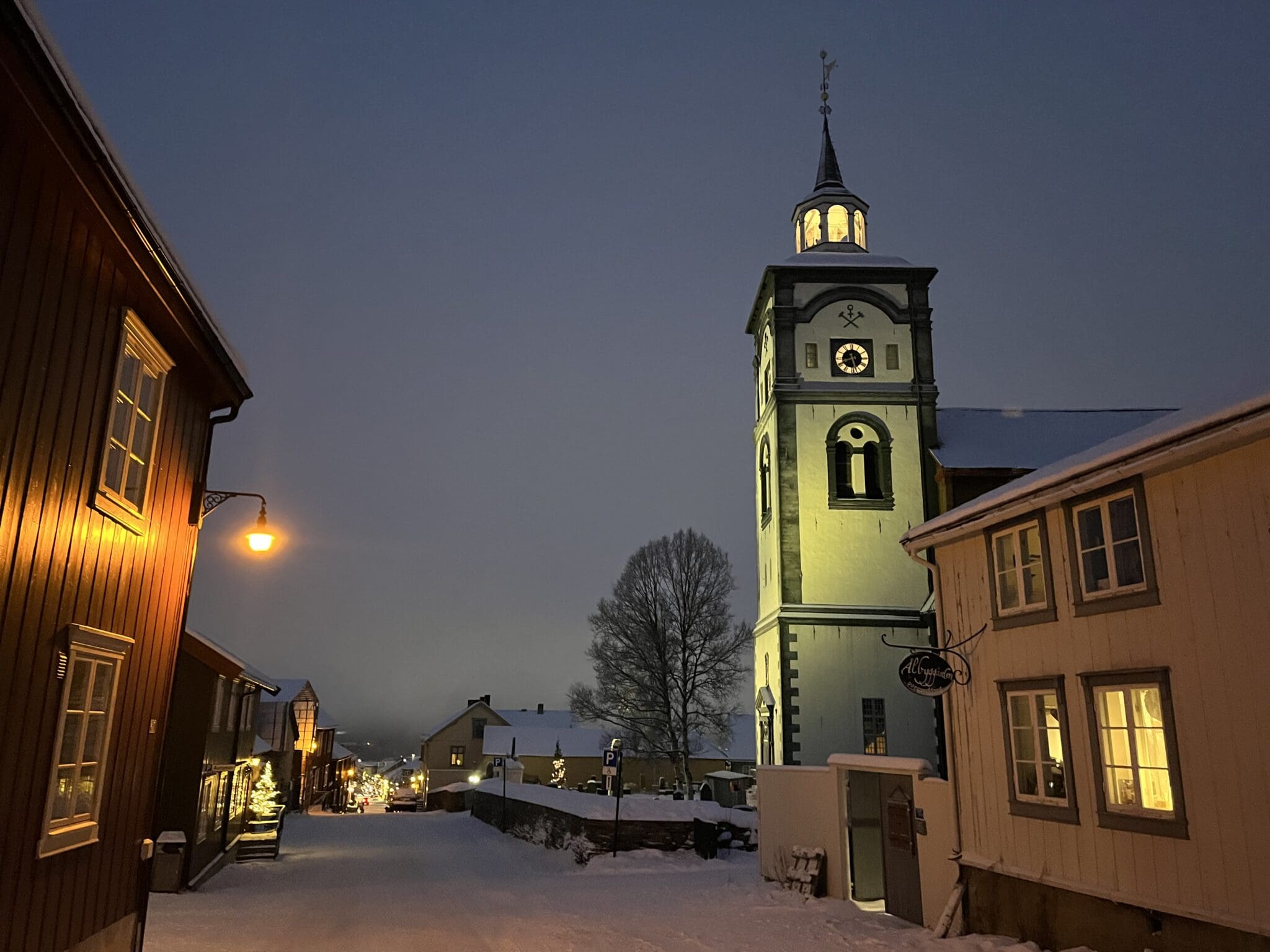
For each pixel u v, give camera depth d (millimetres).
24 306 7859
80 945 9859
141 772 11633
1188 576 11188
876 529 33375
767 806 21719
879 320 35625
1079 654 12914
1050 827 13227
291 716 62875
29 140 7660
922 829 16328
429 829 42531
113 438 10398
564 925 15867
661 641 51969
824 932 15352
